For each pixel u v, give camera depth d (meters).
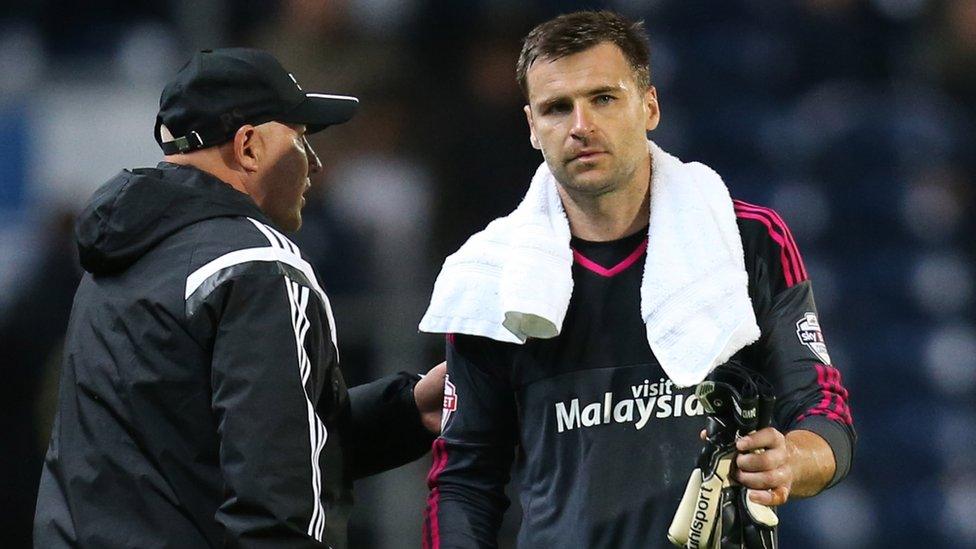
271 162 10.50
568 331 10.27
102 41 26.66
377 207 22.03
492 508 10.71
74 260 20.23
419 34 24.38
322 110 10.75
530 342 10.37
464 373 10.68
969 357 26.22
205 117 10.23
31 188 24.11
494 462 10.76
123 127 24.52
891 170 28.23
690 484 9.20
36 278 20.22
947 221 28.06
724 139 27.75
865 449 25.14
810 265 26.81
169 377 9.52
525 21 25.03
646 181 10.37
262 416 9.17
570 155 9.95
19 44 26.53
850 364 25.80
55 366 19.72
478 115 23.50
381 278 20.41
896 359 25.98
